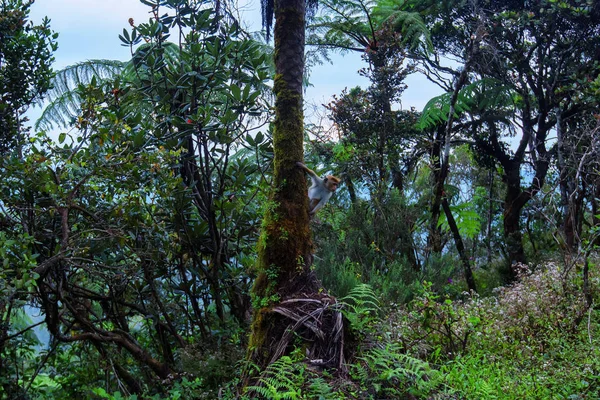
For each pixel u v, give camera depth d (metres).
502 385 4.59
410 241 9.93
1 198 5.08
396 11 13.77
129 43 6.29
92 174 5.10
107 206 5.39
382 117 12.62
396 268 8.68
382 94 12.52
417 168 14.28
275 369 4.20
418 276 8.95
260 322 4.61
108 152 5.15
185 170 6.35
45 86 7.21
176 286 6.37
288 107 5.00
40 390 6.11
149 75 6.46
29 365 6.32
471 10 13.37
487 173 18.31
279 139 4.99
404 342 5.16
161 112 6.32
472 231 15.77
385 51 13.15
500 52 13.38
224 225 6.62
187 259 6.62
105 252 5.88
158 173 5.45
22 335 6.33
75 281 6.35
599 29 12.59
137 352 5.85
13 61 6.91
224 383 5.09
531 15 12.48
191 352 5.70
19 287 4.31
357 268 8.40
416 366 4.30
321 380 4.00
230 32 6.50
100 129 5.14
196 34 6.54
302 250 4.79
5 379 5.62
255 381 4.39
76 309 6.08
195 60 6.48
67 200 4.97
